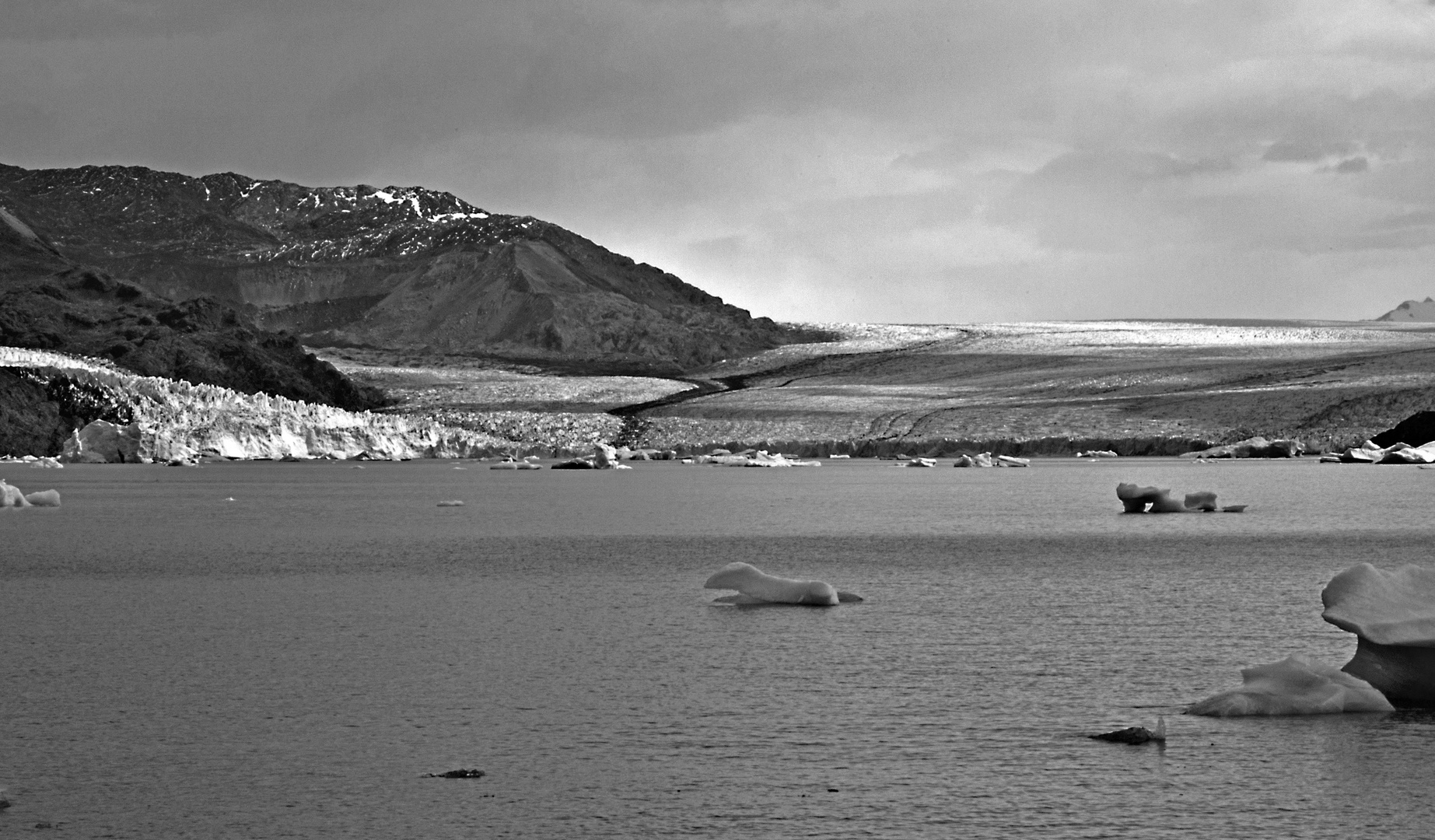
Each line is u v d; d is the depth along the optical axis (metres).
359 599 43.12
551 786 22.31
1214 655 32.69
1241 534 66.31
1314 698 26.86
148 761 23.67
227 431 190.25
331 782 22.50
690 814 20.98
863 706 27.44
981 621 37.97
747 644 34.28
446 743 24.77
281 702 27.88
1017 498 102.19
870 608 40.56
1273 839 19.92
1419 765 23.25
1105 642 34.56
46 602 42.53
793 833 20.19
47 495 94.44
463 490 122.31
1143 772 23.03
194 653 33.28
